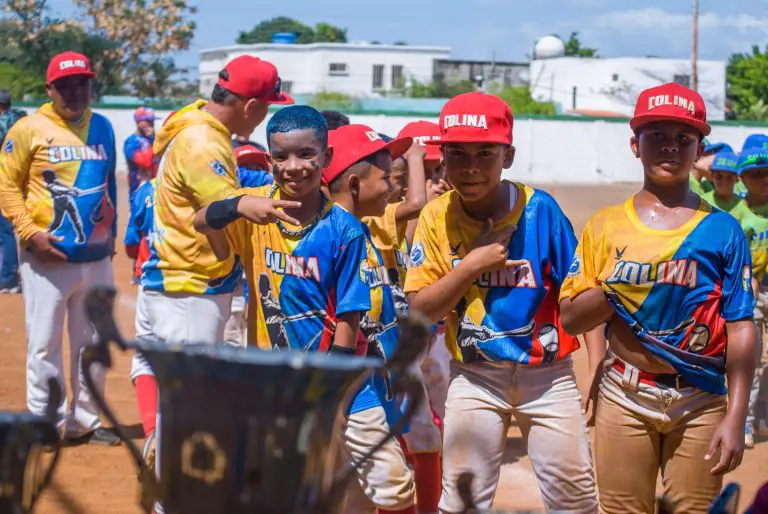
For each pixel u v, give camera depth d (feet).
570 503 15.61
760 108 241.55
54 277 24.38
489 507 15.78
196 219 14.78
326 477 8.36
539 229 15.61
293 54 282.15
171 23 167.12
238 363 7.92
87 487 21.61
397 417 15.76
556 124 164.55
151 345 8.24
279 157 14.66
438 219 16.07
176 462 8.25
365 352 15.94
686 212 14.46
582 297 14.83
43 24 138.62
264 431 7.99
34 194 24.39
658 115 14.15
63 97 24.35
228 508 8.07
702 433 14.52
